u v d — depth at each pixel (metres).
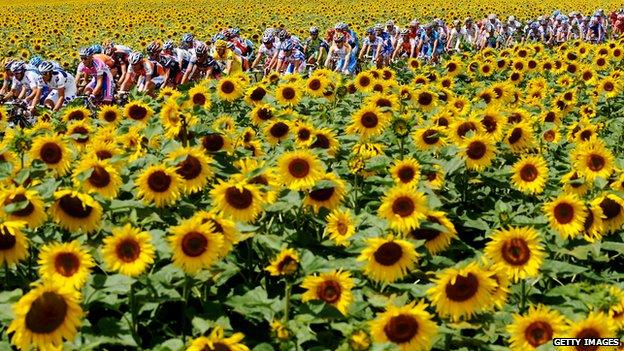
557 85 16.56
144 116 10.59
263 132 9.69
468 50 30.88
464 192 8.32
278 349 5.14
